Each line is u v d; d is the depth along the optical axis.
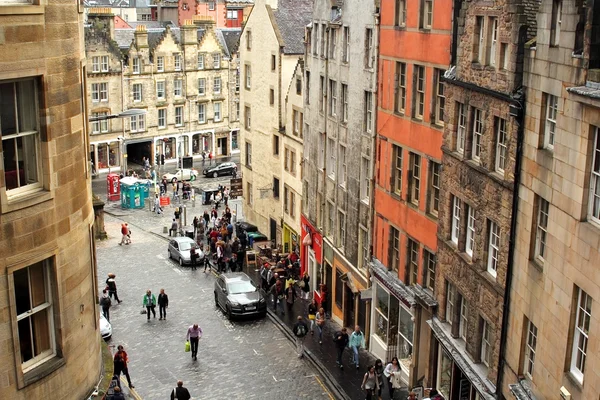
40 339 14.83
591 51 15.92
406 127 28.59
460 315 24.95
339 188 36.38
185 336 34.25
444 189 25.50
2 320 13.48
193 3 104.06
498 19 21.03
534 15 20.31
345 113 35.59
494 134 21.80
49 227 14.27
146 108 75.50
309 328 35.53
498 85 21.05
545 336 18.23
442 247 25.80
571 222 16.73
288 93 45.03
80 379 15.84
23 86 13.77
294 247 46.12
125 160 72.81
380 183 31.41
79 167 15.21
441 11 25.52
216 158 82.06
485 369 22.98
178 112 78.62
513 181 20.25
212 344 33.38
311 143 40.59
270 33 47.59
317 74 38.97
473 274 23.27
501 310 21.22
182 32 77.06
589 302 16.27
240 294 36.91
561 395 17.02
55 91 14.12
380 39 30.73
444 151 25.25
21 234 13.64
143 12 120.50
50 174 14.17
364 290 32.44
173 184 64.12
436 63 26.05
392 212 30.25
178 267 45.22
